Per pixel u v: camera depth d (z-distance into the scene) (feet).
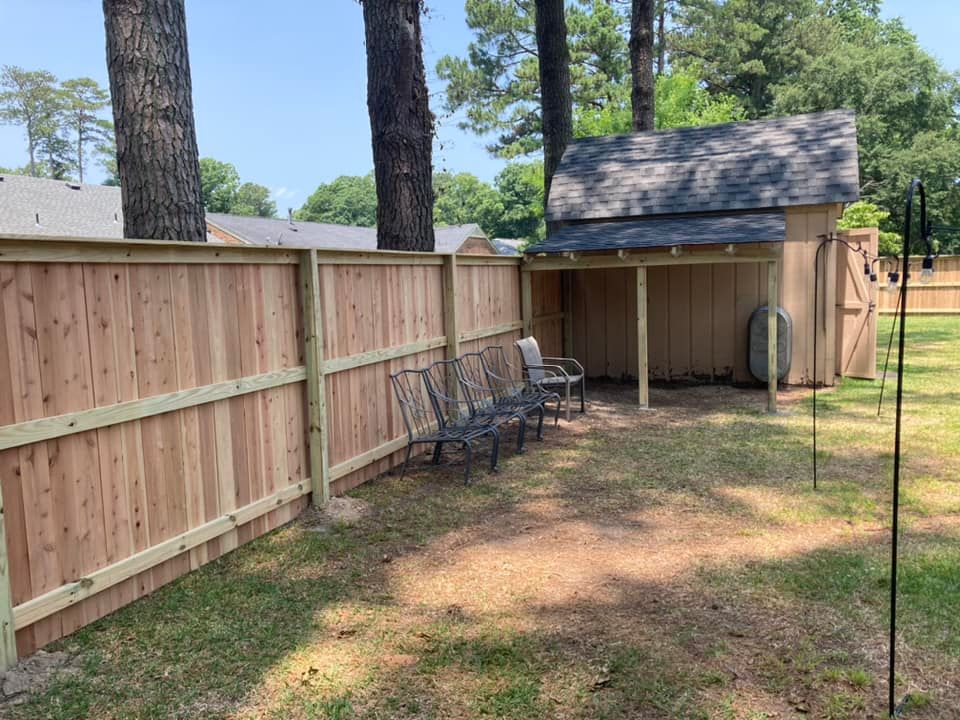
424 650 10.61
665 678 9.67
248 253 15.01
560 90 43.01
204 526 13.82
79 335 11.14
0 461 9.91
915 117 118.32
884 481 18.56
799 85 115.65
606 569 13.47
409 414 22.04
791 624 11.09
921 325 58.03
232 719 9.00
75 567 11.10
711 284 35.32
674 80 85.56
